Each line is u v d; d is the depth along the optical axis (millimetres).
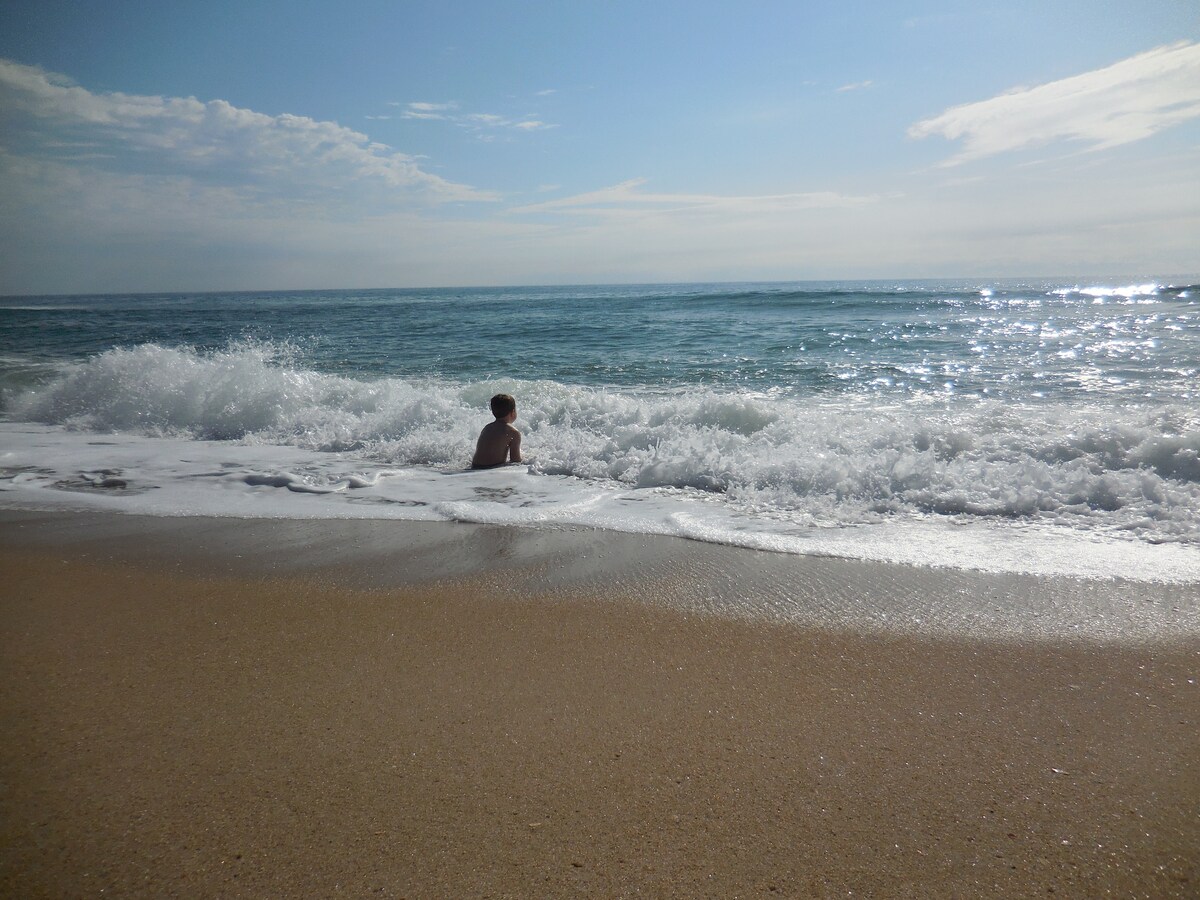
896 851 1728
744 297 34469
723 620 3059
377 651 2811
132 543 4211
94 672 2646
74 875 1661
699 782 1986
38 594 3445
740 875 1656
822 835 1780
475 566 3764
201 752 2133
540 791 1950
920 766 2053
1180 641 2770
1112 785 1956
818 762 2074
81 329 24750
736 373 10945
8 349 17328
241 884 1631
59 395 8836
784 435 5957
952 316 20562
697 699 2434
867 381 9836
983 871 1664
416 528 4457
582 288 182625
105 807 1892
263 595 3410
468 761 2088
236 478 5723
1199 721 2250
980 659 2682
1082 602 3139
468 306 42812
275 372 8828
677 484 5270
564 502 4930
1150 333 14570
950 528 4180
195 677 2604
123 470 6000
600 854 1721
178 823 1829
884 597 3250
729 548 3951
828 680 2551
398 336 20062
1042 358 11398
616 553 3920
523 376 11367
